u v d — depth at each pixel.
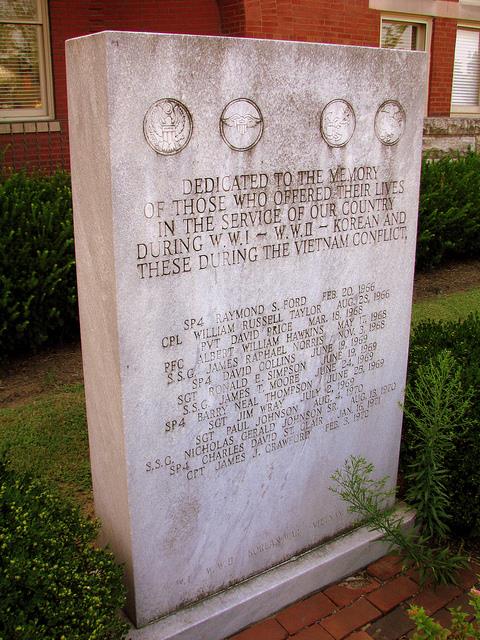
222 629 3.12
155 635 2.94
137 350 2.66
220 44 2.57
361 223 3.26
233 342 2.94
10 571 2.40
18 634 2.23
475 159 10.40
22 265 5.84
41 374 5.76
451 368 3.81
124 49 2.35
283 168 2.89
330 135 3.01
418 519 3.79
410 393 3.61
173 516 2.96
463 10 11.92
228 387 2.98
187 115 2.55
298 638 3.13
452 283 8.59
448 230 8.92
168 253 2.64
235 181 2.75
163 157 2.53
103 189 2.48
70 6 9.25
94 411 2.97
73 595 2.48
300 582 3.37
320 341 3.27
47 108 9.63
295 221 3.00
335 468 3.54
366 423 3.62
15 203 6.23
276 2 9.41
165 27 9.46
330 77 2.93
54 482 4.20
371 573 3.58
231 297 2.88
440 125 11.27
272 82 2.75
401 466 4.08
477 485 3.56
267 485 3.26
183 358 2.80
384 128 3.20
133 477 2.80
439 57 11.93
